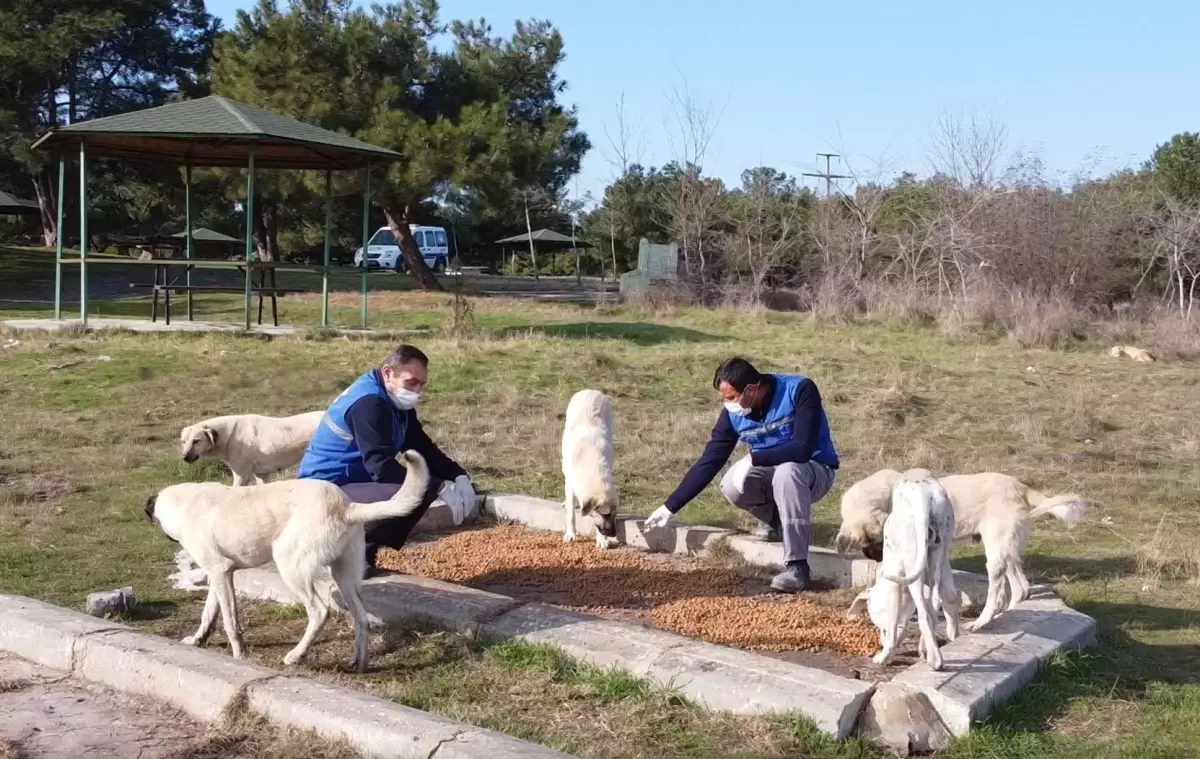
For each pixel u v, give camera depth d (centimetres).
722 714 433
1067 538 769
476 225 5741
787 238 2992
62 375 1304
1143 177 3231
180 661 443
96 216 4597
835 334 2033
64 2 3516
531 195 3612
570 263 5241
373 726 390
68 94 3825
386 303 2475
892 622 484
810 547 668
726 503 851
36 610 504
